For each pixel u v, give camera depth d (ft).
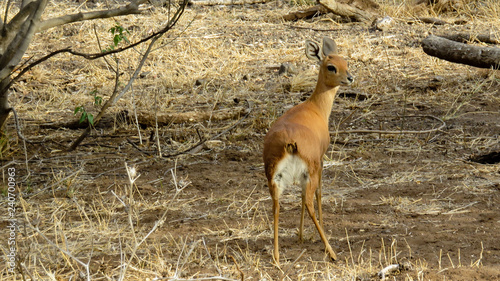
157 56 63.10
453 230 27.76
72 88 56.70
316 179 25.00
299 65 61.67
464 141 40.75
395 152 39.70
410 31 69.05
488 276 22.54
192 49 65.16
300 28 72.28
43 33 69.00
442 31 68.90
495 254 24.94
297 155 24.34
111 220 30.07
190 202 32.40
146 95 53.36
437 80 55.62
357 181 34.94
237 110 47.42
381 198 32.09
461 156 38.45
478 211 30.09
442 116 46.93
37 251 26.04
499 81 53.98
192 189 34.14
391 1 79.61
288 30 71.77
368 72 58.90
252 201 32.32
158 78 58.29
